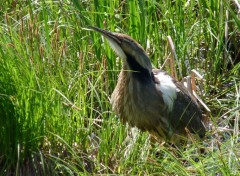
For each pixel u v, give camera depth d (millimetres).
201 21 13875
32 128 11258
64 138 11516
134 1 12969
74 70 12617
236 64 14023
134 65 11492
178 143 12062
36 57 11945
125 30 13758
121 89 11656
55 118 11422
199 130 12320
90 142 11773
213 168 10523
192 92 12719
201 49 14203
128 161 11359
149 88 11555
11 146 11266
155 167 10875
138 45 11484
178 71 13484
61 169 11305
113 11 13094
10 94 11141
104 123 11672
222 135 12164
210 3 14023
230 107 13156
